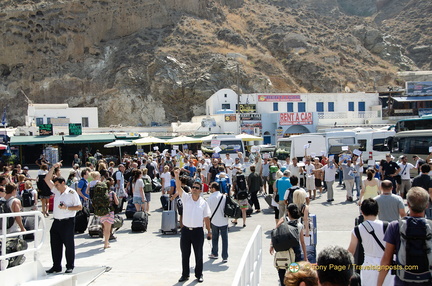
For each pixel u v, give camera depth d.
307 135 30.09
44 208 16.77
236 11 92.06
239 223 14.80
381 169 18.30
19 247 9.10
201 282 8.63
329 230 13.19
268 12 94.94
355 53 84.69
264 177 21.45
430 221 5.28
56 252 9.08
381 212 8.30
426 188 11.27
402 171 18.03
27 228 12.24
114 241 12.53
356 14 120.56
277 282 8.70
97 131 49.91
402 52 93.62
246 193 14.17
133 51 71.19
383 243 6.04
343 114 53.91
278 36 82.75
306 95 55.41
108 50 72.12
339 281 4.02
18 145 45.38
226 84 64.19
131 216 16.09
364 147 31.89
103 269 9.46
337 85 71.62
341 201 19.09
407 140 27.66
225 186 13.80
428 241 5.12
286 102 54.69
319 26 93.94
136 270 9.54
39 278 8.67
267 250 11.19
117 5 74.69
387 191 8.36
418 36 99.50
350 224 14.06
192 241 8.70
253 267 7.13
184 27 77.50
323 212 16.44
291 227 7.20
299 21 93.62
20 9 67.94
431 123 32.28
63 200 9.02
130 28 75.94
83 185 14.11
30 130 45.38
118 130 50.44
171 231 13.30
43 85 66.56
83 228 13.73
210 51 71.19
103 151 48.00
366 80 75.88
